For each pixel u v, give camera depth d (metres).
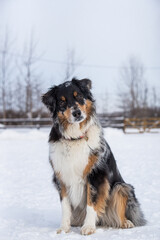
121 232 4.01
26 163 11.07
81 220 4.61
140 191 6.75
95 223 4.36
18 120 28.47
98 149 4.27
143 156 11.82
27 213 5.47
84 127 4.29
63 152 4.27
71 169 4.26
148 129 25.61
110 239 3.69
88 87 4.68
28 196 6.74
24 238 3.92
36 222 4.93
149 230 4.01
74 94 4.46
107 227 4.55
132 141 17.52
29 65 33.28
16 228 4.51
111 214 4.51
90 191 4.23
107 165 4.38
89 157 4.22
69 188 4.39
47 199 6.47
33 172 9.51
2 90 33.03
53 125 4.54
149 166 9.79
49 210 5.67
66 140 4.29
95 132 4.37
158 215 5.00
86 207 4.38
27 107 33.62
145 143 16.34
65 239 3.80
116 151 13.23
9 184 7.98
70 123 4.26
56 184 4.52
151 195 6.38
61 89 4.54
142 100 43.97
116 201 4.43
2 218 5.11
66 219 4.32
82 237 3.88
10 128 27.98
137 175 8.52
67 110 4.33
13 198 6.59
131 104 43.56
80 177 4.29
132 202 4.52
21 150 14.53
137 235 3.79
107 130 21.78
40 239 3.86
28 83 33.09
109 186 4.35
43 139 19.97
